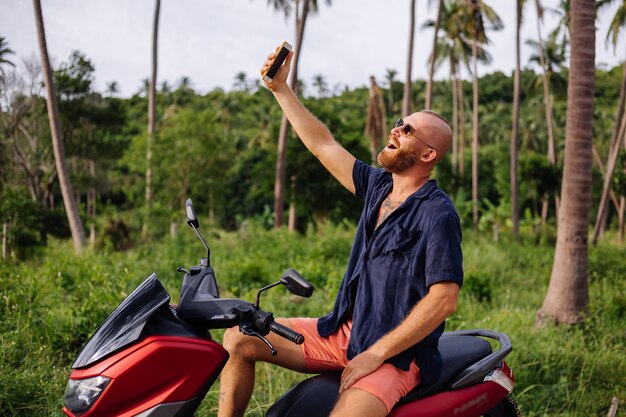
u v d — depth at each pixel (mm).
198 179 30391
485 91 77688
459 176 29750
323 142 3084
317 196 29672
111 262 10719
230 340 2688
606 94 57281
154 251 13078
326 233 18516
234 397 2670
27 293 5641
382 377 2432
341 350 2729
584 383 5230
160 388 2123
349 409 2354
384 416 2406
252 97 84188
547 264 13688
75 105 26922
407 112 24828
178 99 78438
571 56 7746
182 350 2137
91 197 44406
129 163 31297
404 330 2416
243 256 12320
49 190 27188
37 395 3736
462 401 2633
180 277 9719
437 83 78500
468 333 3109
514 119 29094
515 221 27141
